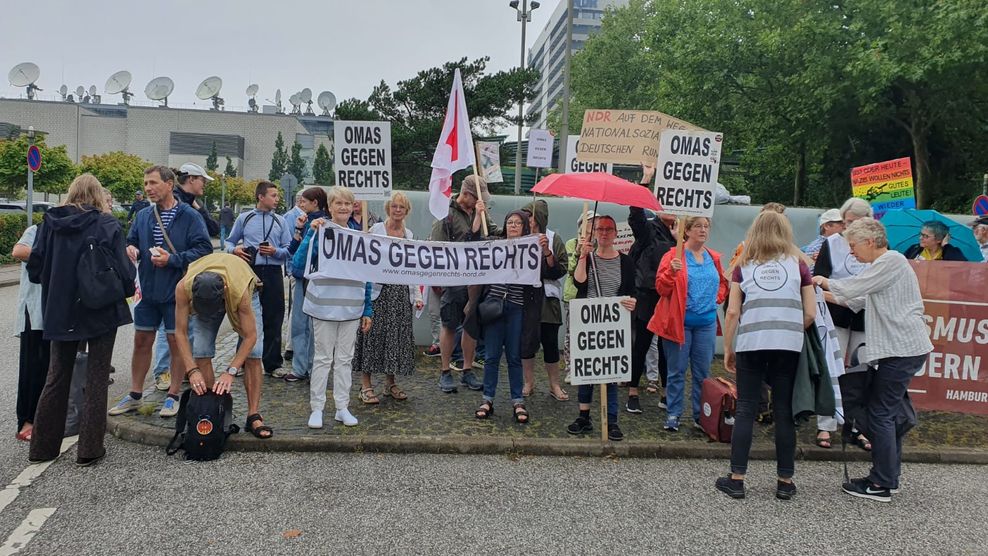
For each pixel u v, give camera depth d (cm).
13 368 755
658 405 661
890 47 2020
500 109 2481
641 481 474
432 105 2484
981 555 378
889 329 455
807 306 444
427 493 438
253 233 682
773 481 484
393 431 539
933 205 2319
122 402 567
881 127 2433
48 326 446
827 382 445
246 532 375
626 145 689
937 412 661
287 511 404
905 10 1997
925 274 620
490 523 397
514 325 574
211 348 506
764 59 2491
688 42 2684
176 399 564
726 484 456
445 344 671
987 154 2294
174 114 7631
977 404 616
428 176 2617
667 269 551
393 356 602
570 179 534
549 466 498
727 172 3297
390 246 557
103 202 479
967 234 703
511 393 584
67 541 360
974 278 611
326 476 461
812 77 2219
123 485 434
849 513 431
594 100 4750
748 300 452
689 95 2725
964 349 615
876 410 462
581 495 445
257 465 476
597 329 538
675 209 553
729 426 537
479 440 521
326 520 393
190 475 454
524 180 2639
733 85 2656
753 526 407
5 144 2572
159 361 648
